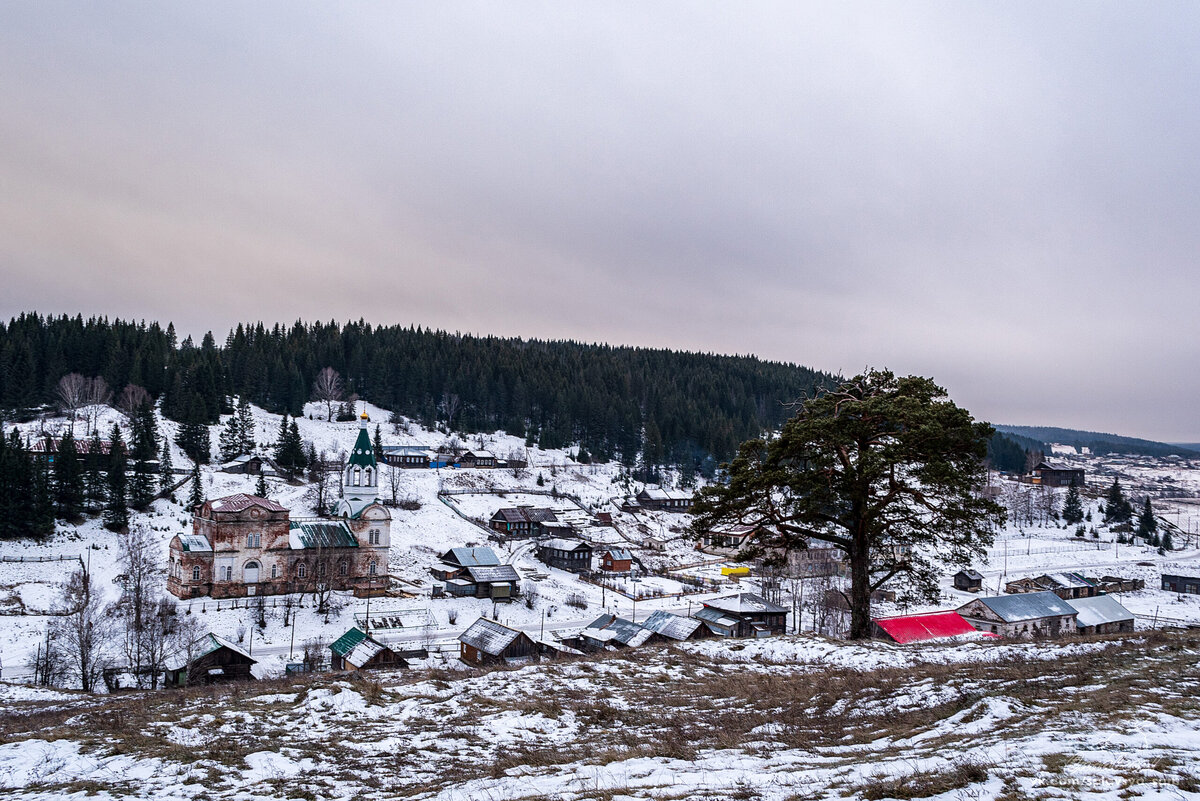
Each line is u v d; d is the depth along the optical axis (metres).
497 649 55.50
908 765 14.37
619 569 113.94
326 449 156.88
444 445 174.50
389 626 76.38
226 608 77.56
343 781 17.08
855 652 29.91
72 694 41.75
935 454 31.08
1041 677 21.25
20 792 16.14
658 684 26.08
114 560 86.69
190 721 21.81
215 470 131.38
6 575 78.19
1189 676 19.64
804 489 32.03
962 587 111.81
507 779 16.23
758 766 15.90
